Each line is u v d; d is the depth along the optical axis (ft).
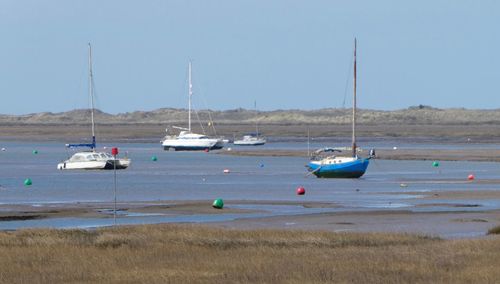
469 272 258.16
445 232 383.65
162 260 280.31
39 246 307.17
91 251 296.92
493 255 290.15
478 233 379.14
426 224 415.44
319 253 296.51
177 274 255.09
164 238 324.60
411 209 492.95
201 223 416.67
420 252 298.56
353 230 389.19
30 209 491.72
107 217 451.12
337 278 249.14
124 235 328.90
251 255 291.17
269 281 244.42
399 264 272.10
